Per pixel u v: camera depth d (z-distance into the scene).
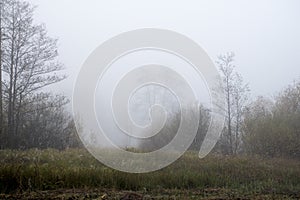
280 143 17.52
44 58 19.97
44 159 11.58
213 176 9.78
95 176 8.72
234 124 20.52
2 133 17.53
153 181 8.88
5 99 18.84
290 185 9.63
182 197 7.62
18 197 7.32
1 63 18.70
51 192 7.86
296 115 18.58
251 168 11.50
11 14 19.03
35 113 19.84
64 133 19.75
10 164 9.27
